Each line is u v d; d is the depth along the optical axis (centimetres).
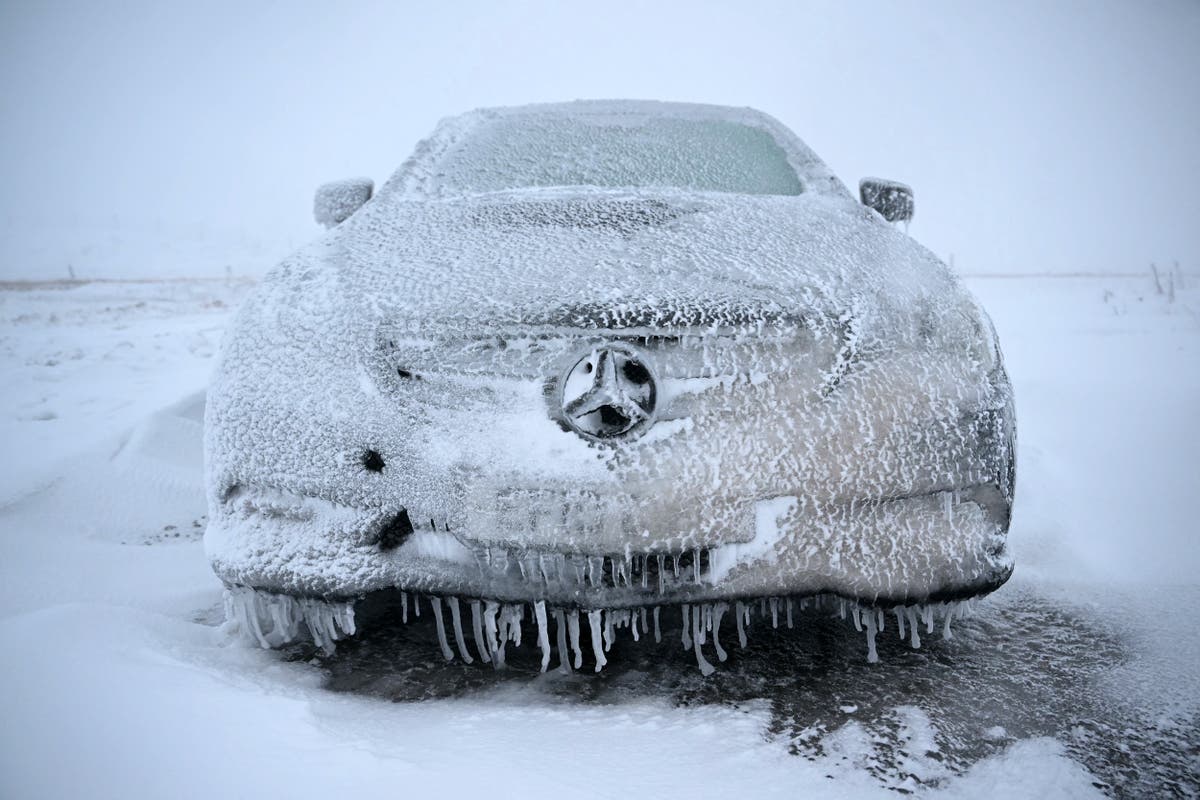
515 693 162
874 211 254
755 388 163
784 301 175
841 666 175
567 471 156
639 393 157
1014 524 265
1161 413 416
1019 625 198
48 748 120
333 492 165
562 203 240
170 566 246
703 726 148
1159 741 146
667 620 199
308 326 182
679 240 207
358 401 168
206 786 113
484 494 157
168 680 146
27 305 1636
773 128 321
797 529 161
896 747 143
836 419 164
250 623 185
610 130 312
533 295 174
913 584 165
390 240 218
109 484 306
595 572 157
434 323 171
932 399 170
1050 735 148
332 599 165
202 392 415
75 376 598
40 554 244
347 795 113
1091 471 325
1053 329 862
